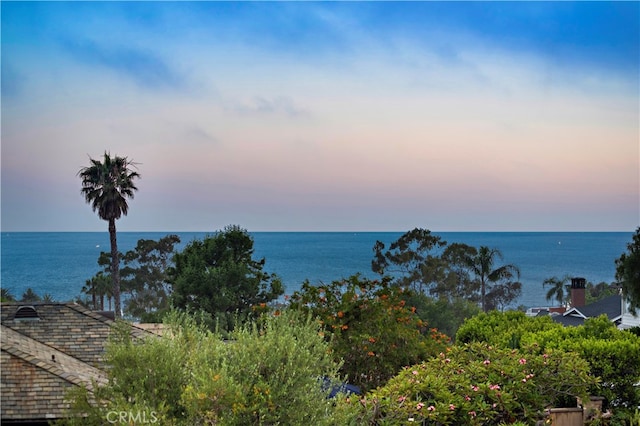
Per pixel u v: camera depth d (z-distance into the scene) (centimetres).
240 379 938
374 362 1719
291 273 18712
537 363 1256
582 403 1223
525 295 16150
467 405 1110
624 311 4331
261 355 958
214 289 4391
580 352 1355
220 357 974
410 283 7625
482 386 1157
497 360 1269
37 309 1983
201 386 909
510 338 1576
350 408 1030
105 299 11631
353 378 1722
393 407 1063
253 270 4712
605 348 1349
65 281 17988
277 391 929
